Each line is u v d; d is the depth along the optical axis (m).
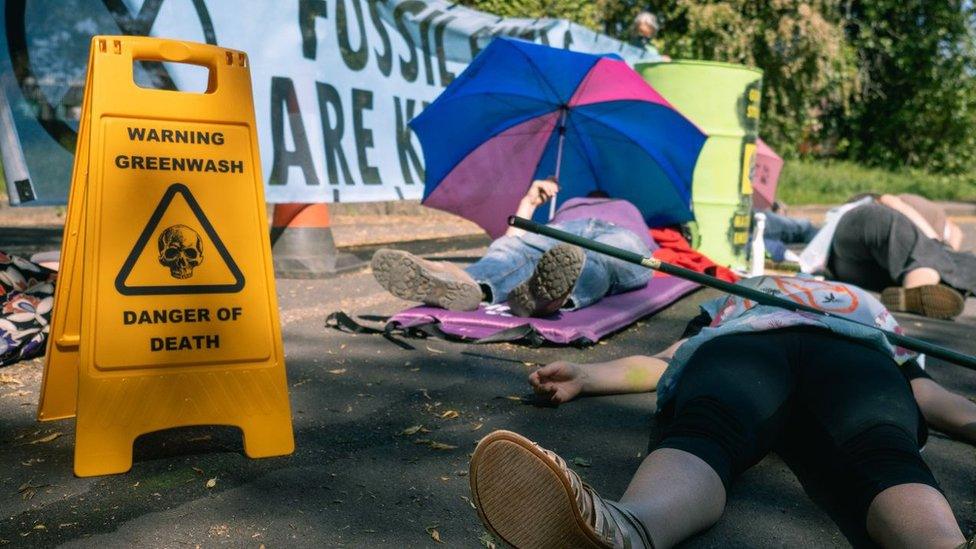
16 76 4.52
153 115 2.57
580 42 8.61
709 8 13.44
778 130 15.44
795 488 2.53
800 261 6.34
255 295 2.67
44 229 8.10
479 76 5.02
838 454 2.23
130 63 2.55
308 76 5.84
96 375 2.49
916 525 1.95
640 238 4.98
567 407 3.17
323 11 5.94
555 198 5.83
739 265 6.76
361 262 6.30
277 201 5.63
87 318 2.48
